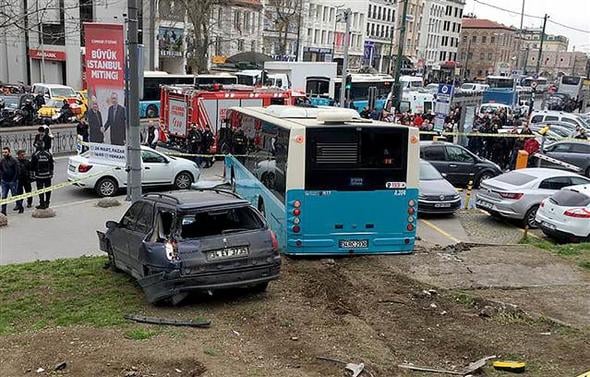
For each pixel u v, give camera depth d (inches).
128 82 527.5
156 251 346.9
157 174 777.6
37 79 2047.2
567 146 1021.8
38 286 390.0
